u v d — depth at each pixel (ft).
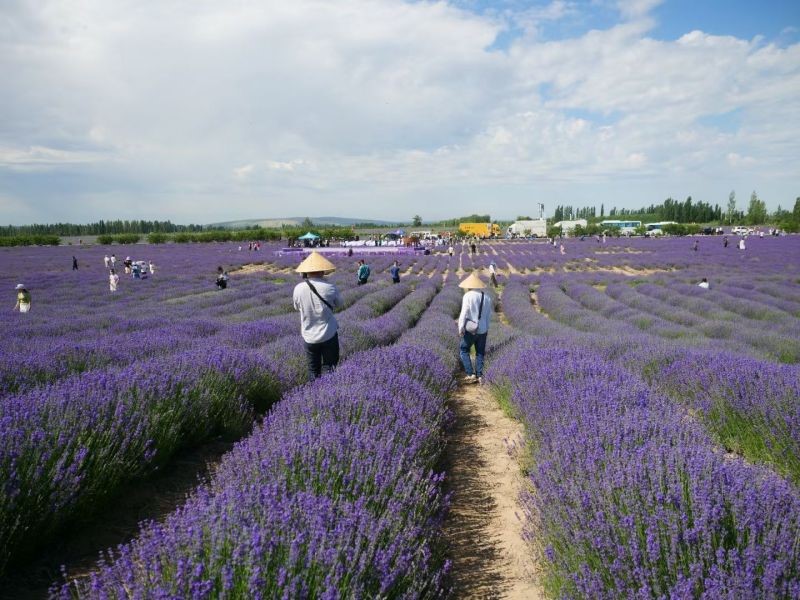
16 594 8.87
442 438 16.85
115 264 149.28
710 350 26.30
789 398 15.12
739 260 128.98
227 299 66.59
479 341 27.78
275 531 7.14
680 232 303.89
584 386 16.75
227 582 6.00
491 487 14.25
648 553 7.50
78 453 11.02
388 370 18.34
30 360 19.89
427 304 67.21
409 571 7.64
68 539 10.75
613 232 323.37
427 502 10.82
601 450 11.10
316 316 20.26
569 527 8.84
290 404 14.70
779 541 7.18
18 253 204.95
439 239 256.73
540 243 237.25
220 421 17.33
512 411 20.06
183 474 14.32
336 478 9.62
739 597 6.31
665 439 11.87
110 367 18.10
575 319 49.57
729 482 8.96
